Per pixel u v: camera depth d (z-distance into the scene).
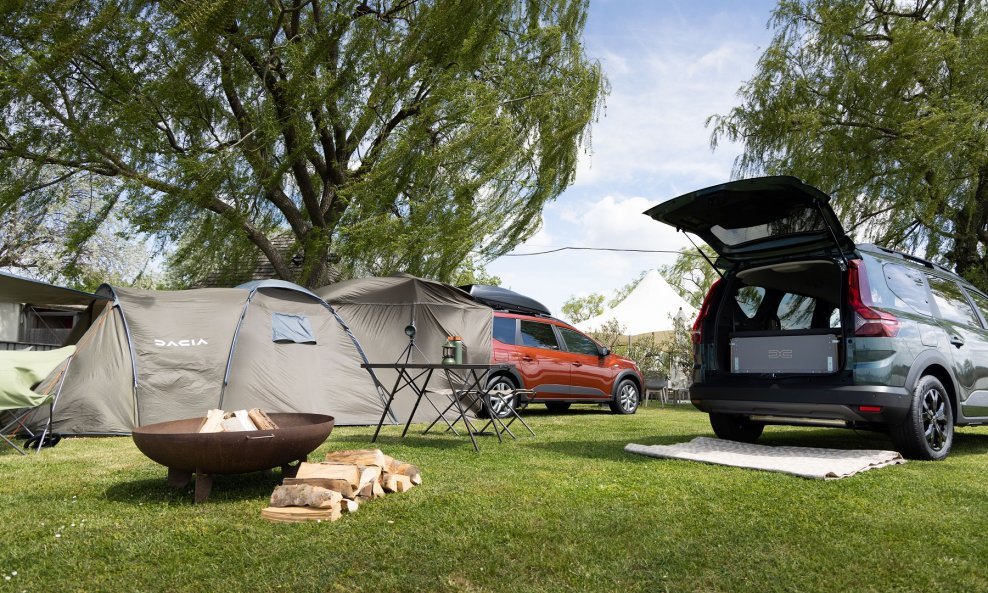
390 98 12.96
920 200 14.64
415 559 2.72
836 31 15.93
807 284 5.93
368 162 13.34
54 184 13.49
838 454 5.27
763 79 16.88
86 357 7.21
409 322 9.27
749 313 6.23
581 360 11.11
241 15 11.52
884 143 15.39
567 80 15.55
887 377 5.01
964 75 14.41
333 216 14.34
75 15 11.12
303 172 13.68
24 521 3.39
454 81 13.05
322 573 2.57
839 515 3.44
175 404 7.27
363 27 12.17
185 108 11.57
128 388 7.15
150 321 7.55
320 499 3.40
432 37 12.44
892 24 16.23
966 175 14.07
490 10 13.16
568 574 2.56
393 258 13.17
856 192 15.41
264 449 3.79
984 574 2.54
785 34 17.09
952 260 15.59
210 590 2.42
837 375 5.15
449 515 3.44
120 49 11.38
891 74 14.82
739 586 2.42
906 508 3.61
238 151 11.76
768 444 6.48
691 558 2.72
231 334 7.75
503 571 2.59
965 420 5.82
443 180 13.42
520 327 10.58
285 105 12.13
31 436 6.64
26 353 5.95
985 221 15.59
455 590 2.40
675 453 5.44
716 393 5.79
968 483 4.30
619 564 2.65
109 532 3.16
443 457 5.53
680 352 17.36
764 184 5.21
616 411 11.70
